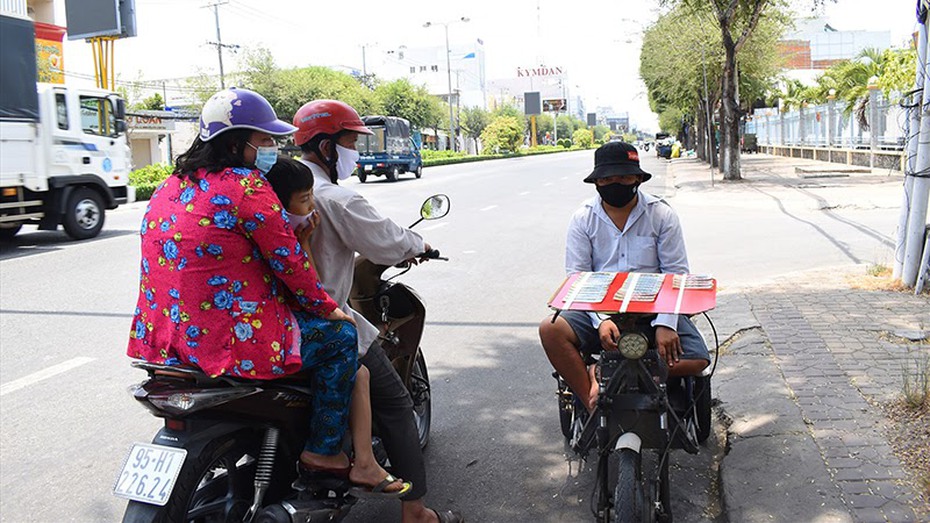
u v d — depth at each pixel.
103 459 4.55
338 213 3.27
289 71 49.09
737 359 5.51
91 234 13.99
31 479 4.31
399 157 30.59
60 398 5.56
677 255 3.91
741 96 37.59
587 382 3.59
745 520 3.43
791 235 12.14
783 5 25.83
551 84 150.38
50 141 13.12
